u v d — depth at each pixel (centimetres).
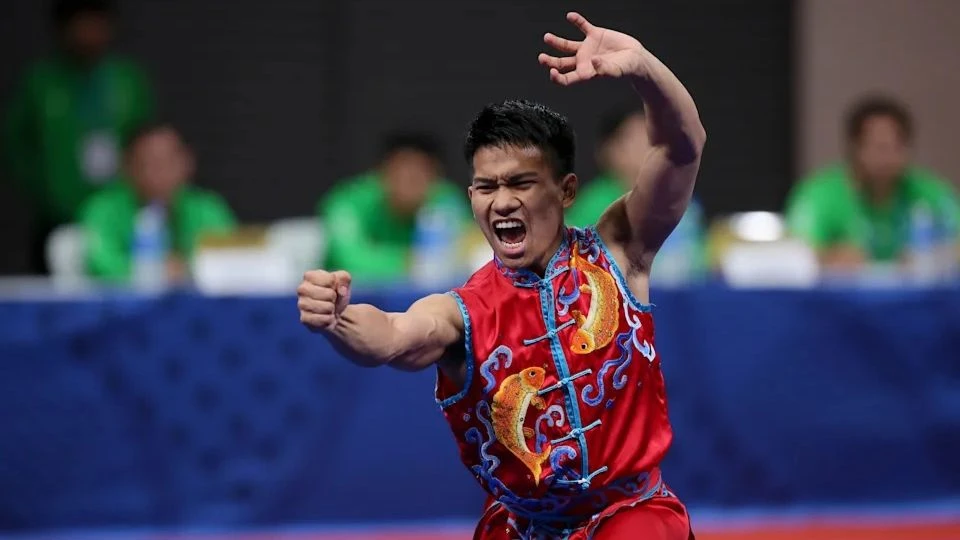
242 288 1350
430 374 1341
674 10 2247
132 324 1305
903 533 1323
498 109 704
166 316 1309
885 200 1591
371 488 1332
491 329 712
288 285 1378
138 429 1305
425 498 1338
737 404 1354
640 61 689
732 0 2247
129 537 1299
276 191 2217
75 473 1300
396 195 1562
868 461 1369
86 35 1759
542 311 719
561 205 718
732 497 1359
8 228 2148
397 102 2241
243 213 2211
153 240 1437
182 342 1311
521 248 709
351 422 1330
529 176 698
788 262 1422
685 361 1350
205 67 2198
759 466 1358
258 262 1385
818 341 1363
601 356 721
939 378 1377
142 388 1305
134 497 1307
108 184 1766
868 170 1566
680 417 1349
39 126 1764
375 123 2236
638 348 729
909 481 1376
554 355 717
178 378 1309
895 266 1563
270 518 1320
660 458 739
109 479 1304
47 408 1297
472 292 721
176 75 2189
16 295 1298
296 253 1573
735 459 1356
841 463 1366
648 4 2244
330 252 1521
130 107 1791
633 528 721
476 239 1438
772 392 1357
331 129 2230
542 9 2248
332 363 1326
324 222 1595
